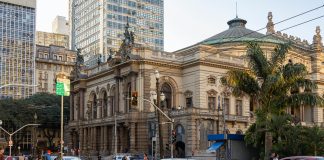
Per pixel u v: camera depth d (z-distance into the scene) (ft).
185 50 334.44
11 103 413.39
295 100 149.28
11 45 565.94
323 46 379.55
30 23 588.91
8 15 569.23
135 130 286.66
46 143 500.33
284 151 158.92
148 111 288.30
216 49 302.66
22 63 572.51
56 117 439.22
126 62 296.71
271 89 151.23
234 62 304.91
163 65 297.12
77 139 368.89
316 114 332.80
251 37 344.28
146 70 290.56
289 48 154.20
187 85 299.58
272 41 341.00
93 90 350.64
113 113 319.27
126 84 302.04
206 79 291.58
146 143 284.61
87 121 346.95
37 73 613.52
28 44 582.35
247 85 154.30
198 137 261.65
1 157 74.38
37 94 464.24
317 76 338.13
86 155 334.24
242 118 285.02
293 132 160.04
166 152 261.65
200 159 245.65
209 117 268.21
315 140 161.79
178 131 270.67
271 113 153.99
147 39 649.61
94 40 650.84
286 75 149.79
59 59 635.66
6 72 556.51
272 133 159.84
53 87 625.41
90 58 644.69
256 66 152.66
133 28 639.35
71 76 377.71
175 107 292.81
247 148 180.96
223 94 297.33
